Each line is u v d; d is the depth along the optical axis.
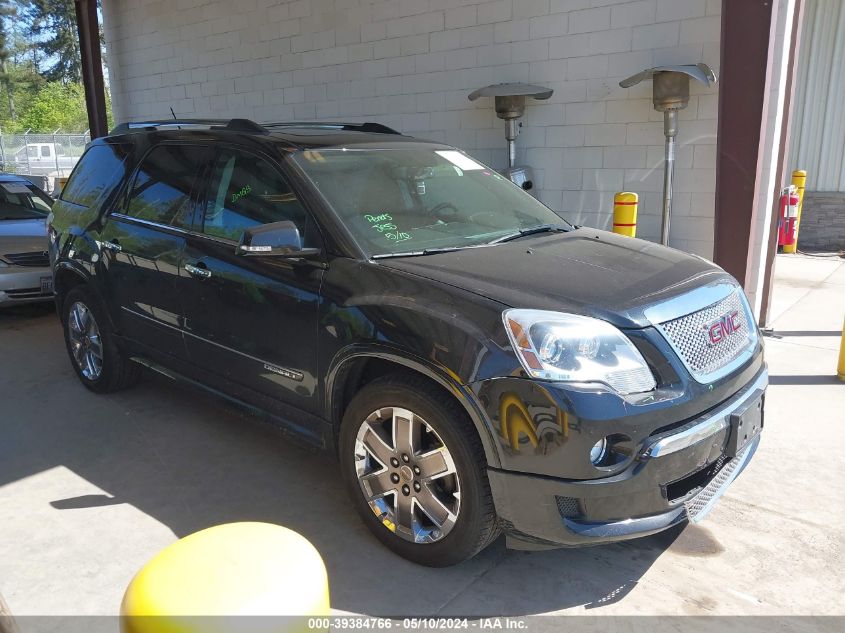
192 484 3.77
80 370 5.13
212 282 3.70
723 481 2.91
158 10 10.84
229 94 10.12
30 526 3.36
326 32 8.63
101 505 3.55
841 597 2.82
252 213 3.63
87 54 12.12
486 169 4.36
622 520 2.58
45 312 7.65
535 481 2.54
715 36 5.93
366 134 4.24
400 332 2.82
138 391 5.12
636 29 6.32
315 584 1.60
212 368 3.88
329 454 3.35
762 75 5.68
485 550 3.14
